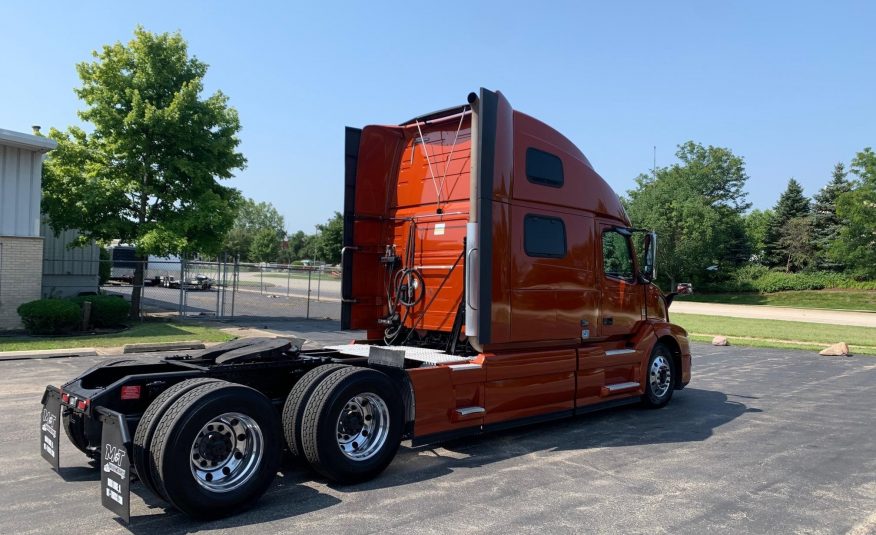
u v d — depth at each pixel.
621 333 8.41
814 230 59.72
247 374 5.48
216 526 4.36
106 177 19.44
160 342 14.77
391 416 5.54
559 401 7.32
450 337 7.05
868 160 40.81
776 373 12.98
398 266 7.74
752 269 58.12
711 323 27.25
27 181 16.73
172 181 19.67
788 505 4.90
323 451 5.05
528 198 6.98
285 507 4.76
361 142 7.66
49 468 5.71
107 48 19.12
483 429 6.46
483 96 6.39
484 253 6.35
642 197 60.09
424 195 7.52
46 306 15.64
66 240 21.56
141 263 19.92
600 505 4.86
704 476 5.67
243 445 4.73
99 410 4.59
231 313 22.25
